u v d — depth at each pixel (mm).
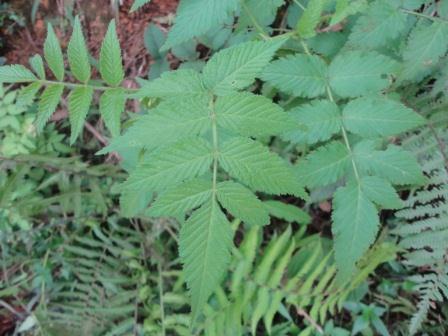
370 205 334
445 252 431
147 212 246
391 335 500
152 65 507
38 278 509
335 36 409
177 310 508
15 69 310
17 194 508
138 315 502
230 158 254
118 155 543
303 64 347
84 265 517
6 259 514
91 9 522
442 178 421
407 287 491
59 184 500
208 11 335
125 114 524
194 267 239
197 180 250
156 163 250
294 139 343
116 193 503
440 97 438
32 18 531
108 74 318
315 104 342
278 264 468
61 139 528
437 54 358
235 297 466
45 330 478
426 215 480
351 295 500
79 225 517
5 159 465
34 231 507
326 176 339
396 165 334
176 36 338
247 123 259
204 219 244
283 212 470
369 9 360
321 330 484
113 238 505
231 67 271
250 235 465
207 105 266
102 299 486
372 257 457
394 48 384
